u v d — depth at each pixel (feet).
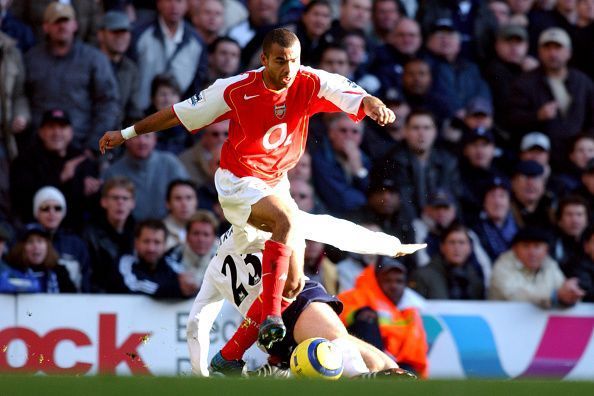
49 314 104.99
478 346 113.39
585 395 44.47
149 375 47.44
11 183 112.47
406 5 132.57
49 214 108.99
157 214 114.32
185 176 116.47
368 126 121.90
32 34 120.26
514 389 45.01
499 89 131.95
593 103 134.00
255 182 65.26
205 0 125.49
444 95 128.67
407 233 117.39
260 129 65.10
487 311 114.83
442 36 130.11
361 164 120.37
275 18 128.88
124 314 106.52
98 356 105.60
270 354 69.77
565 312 117.08
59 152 112.88
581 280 118.93
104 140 67.26
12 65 117.19
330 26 128.26
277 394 44.14
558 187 129.08
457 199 121.80
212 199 116.47
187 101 66.13
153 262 107.96
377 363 68.59
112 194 110.32
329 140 119.96
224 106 65.21
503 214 121.70
